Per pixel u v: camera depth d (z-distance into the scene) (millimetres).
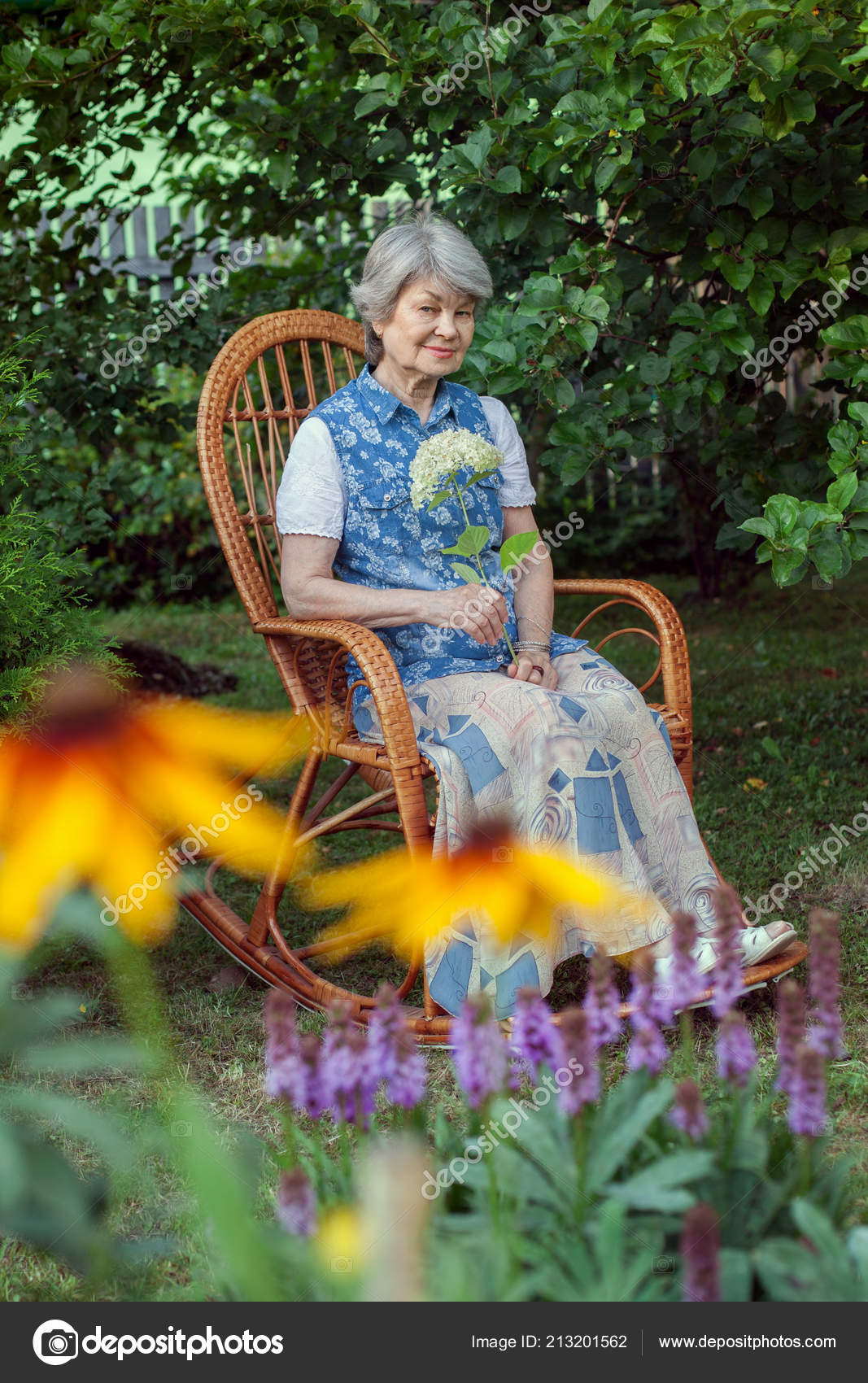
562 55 2629
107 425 3918
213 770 2928
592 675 2172
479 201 2820
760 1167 1262
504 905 1879
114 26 2789
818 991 1242
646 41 2199
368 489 2197
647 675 4680
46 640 2197
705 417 3881
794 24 2168
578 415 2760
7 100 3018
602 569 6949
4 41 3295
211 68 3018
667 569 6996
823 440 3094
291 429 2598
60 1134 1701
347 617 2135
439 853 1925
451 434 2121
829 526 2209
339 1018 1247
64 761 2092
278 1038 1243
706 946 1919
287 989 2221
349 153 3176
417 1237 1027
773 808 3139
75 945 2430
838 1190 1273
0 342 3684
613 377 2922
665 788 2012
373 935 2324
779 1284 1146
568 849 1903
